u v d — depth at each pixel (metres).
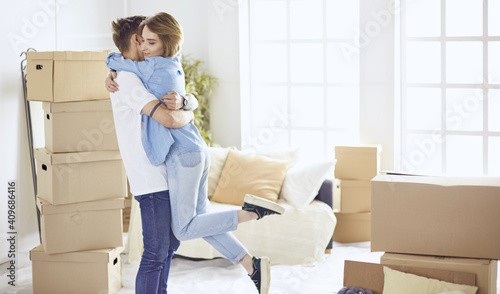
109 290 3.72
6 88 4.36
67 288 3.74
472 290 2.81
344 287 3.07
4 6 4.31
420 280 2.87
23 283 3.99
